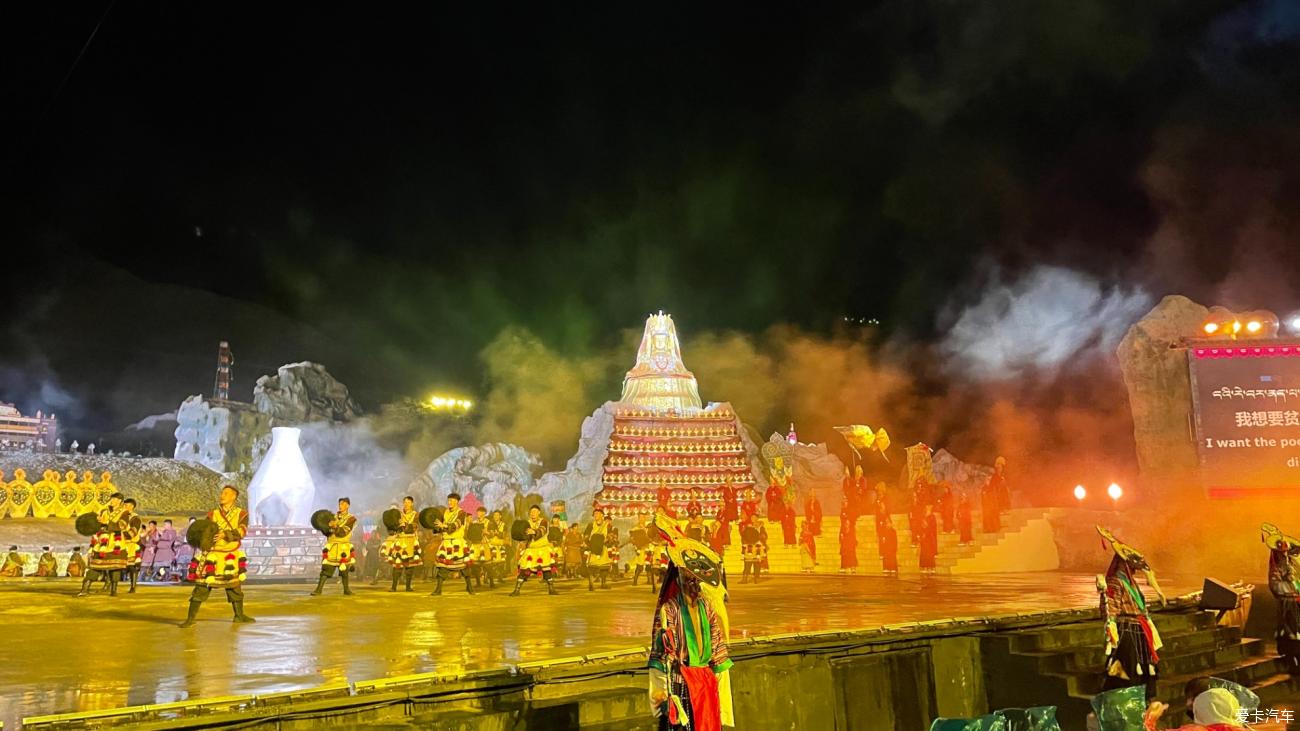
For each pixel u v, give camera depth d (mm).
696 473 34031
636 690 7625
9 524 28172
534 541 17609
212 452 39438
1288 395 20844
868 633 9656
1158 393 23312
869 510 30094
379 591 18141
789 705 8492
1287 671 12422
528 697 7316
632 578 25531
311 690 6246
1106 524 23562
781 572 29094
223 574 11328
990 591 16562
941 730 6605
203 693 6156
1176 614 12828
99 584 19844
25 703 5828
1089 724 7793
